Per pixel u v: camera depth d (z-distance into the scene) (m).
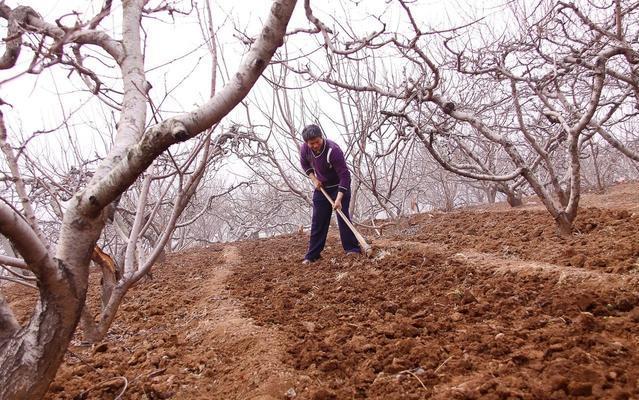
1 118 2.85
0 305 1.92
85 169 5.05
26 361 1.85
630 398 1.78
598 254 3.69
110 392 2.58
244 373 2.59
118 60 2.80
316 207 5.78
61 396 2.54
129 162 1.94
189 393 2.51
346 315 3.39
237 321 3.47
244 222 13.81
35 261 1.76
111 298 3.37
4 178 3.10
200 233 16.69
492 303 3.12
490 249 4.75
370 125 7.12
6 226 1.60
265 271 5.74
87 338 3.42
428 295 3.57
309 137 5.29
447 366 2.28
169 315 4.26
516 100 4.66
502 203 10.18
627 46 4.13
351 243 5.84
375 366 2.41
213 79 3.09
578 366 2.01
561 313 2.68
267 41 1.97
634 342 2.26
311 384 2.34
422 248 5.31
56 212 4.20
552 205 4.57
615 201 6.84
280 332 3.13
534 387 1.92
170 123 1.90
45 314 1.88
